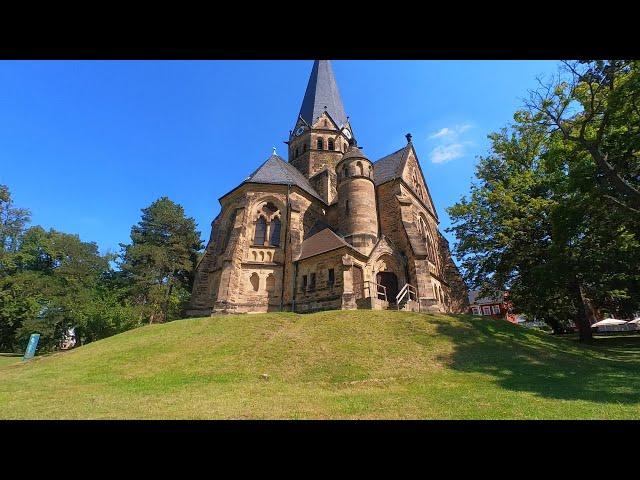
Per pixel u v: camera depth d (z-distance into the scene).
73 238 50.16
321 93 51.62
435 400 9.92
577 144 21.44
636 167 19.30
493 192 31.39
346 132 50.09
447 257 39.22
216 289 32.72
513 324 22.86
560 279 24.08
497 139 35.06
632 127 18.31
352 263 26.61
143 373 15.15
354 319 20.91
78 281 47.03
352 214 32.41
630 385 11.27
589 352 20.05
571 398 9.73
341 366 15.20
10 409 9.42
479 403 9.36
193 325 22.31
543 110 21.69
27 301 42.38
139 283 43.25
